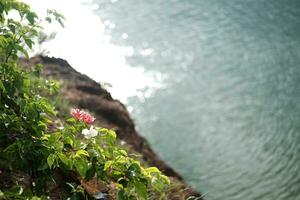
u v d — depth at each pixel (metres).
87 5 16.14
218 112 11.79
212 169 9.70
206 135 10.87
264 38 15.09
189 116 11.57
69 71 7.82
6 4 3.99
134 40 14.62
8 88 3.92
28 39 4.02
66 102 6.22
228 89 12.70
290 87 12.86
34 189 3.67
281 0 17.23
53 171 3.90
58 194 3.81
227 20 15.98
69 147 3.66
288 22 15.93
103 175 3.47
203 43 14.75
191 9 16.53
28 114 3.66
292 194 9.02
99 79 12.23
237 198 8.79
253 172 9.70
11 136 3.78
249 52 14.41
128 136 7.12
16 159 3.56
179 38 14.92
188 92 12.50
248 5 16.86
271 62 13.91
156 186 3.35
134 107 11.70
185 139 10.71
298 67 13.59
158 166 7.06
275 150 10.48
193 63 13.73
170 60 13.81
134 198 3.60
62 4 15.71
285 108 11.98
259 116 11.68
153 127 10.96
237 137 10.91
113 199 4.09
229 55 14.21
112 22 15.41
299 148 10.52
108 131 3.61
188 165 9.77
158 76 13.06
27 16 4.02
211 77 13.20
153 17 15.96
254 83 12.98
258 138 10.86
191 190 5.61
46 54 8.16
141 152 7.02
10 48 3.91
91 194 3.98
